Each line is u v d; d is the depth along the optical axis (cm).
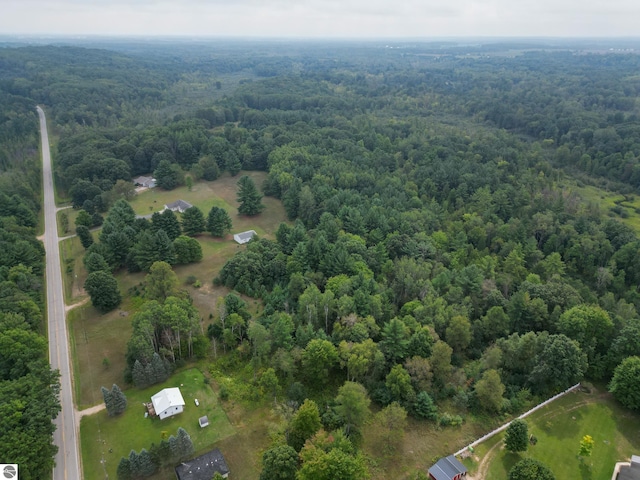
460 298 10219
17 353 7981
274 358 8594
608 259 13225
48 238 15012
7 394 6906
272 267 12131
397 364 8181
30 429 6450
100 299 10800
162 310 9144
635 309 10800
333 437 6844
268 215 17125
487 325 9544
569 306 9769
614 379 7919
